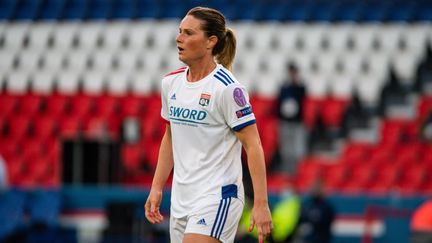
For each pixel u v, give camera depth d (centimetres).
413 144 5725
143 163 5725
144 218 4338
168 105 1783
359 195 4528
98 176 4712
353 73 6456
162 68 6788
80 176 4712
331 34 6756
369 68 6494
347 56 6581
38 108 6531
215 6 7188
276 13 7031
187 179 1748
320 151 5975
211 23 1731
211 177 1730
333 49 6650
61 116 6431
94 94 6588
